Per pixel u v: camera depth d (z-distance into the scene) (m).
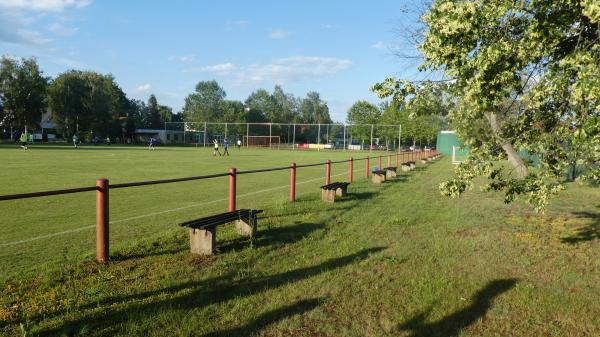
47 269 5.97
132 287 5.43
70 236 8.07
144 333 4.27
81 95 79.12
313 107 151.88
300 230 8.70
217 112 127.75
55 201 11.95
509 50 4.52
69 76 78.06
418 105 5.69
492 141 6.02
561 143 5.73
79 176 18.44
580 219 10.23
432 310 4.98
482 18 4.23
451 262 6.71
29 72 70.94
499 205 12.26
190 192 14.38
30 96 70.50
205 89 132.25
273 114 136.25
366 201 12.70
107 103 84.56
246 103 140.12
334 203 12.15
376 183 18.05
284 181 18.62
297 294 5.34
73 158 31.05
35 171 20.52
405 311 4.94
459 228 9.14
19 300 4.92
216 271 6.10
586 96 3.74
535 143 5.66
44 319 4.46
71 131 80.19
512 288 5.69
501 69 4.64
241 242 7.64
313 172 24.12
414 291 5.51
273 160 35.22
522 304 5.19
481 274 6.21
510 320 4.79
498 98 5.02
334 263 6.59
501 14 4.22
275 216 10.07
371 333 4.41
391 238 8.23
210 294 5.27
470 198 13.66
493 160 6.09
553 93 4.74
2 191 13.59
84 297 5.06
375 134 83.62
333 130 94.06
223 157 38.97
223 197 13.27
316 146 82.75
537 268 6.53
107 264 6.27
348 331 4.43
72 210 10.67
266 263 6.54
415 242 7.93
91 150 46.66
